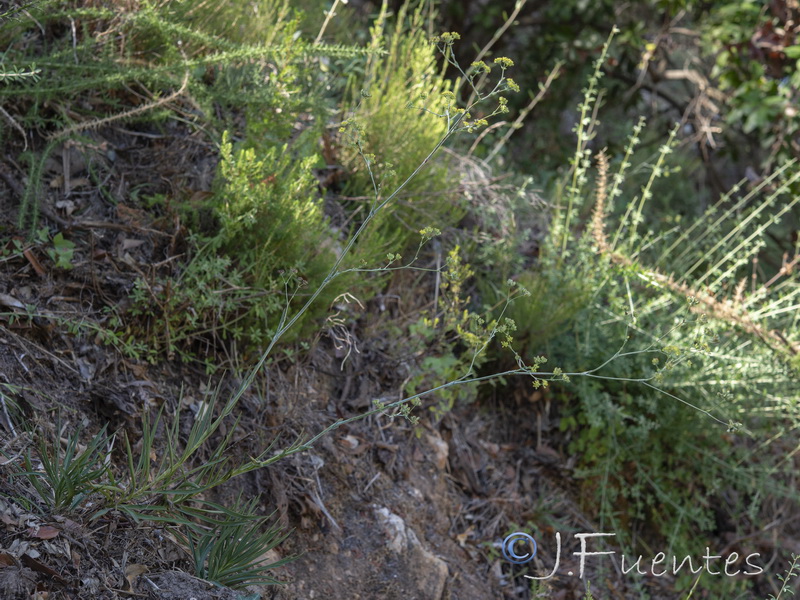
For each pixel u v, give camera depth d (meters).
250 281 3.02
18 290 2.64
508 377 3.98
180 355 2.88
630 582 3.82
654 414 4.07
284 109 3.40
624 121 7.16
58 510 2.15
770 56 5.59
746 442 4.52
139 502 2.33
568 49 6.54
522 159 6.38
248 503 2.62
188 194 3.15
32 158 2.80
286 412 3.04
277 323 3.00
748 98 5.51
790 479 4.57
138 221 3.04
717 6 6.02
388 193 3.61
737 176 7.38
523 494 3.78
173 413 2.75
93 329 2.70
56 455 2.17
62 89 2.88
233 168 2.96
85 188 3.02
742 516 4.38
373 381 3.46
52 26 3.25
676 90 7.98
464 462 3.65
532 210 4.71
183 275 2.94
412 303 3.81
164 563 2.29
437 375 3.57
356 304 3.51
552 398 4.06
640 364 3.94
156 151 3.29
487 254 4.04
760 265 6.16
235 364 2.97
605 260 3.95
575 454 4.01
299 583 2.70
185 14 3.43
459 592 3.13
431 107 3.87
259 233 3.05
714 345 3.88
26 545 2.02
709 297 3.87
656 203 6.65
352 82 4.16
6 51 2.82
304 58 3.86
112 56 3.15
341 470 3.08
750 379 3.91
